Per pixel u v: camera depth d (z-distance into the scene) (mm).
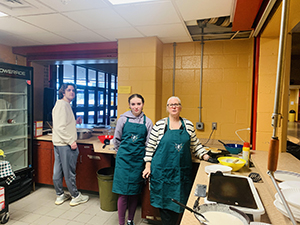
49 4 2086
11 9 2205
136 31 2793
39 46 3699
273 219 1084
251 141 2822
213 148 2635
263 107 2559
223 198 1187
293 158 2156
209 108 3168
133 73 3092
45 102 3969
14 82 3201
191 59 3211
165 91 3336
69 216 2574
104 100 7555
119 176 2209
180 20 2400
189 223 1034
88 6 2111
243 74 3020
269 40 2490
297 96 4699
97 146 2791
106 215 2611
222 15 2250
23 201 2941
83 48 3480
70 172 2768
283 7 655
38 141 3328
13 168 3115
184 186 1990
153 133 2117
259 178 1606
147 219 2549
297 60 3982
